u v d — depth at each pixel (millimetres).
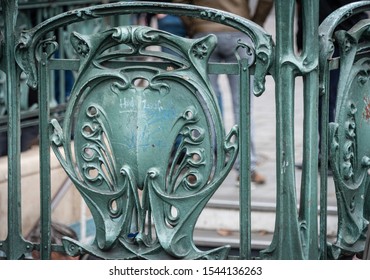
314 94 5285
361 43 5598
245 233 5406
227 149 5363
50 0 8305
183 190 5441
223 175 5383
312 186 5332
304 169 5340
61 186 7734
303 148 5332
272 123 10844
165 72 5387
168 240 5430
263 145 10141
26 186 7566
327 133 5395
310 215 5348
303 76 5285
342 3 8695
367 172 5715
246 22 5297
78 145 5547
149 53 5406
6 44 5617
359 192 5672
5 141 7859
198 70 5336
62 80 8422
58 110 8305
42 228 5645
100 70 5469
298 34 8039
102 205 5531
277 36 5273
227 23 5328
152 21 9414
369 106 5703
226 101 11195
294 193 5309
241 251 5410
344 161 5516
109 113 5477
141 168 5461
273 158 9773
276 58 5285
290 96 5277
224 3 8469
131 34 5395
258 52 5277
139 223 5488
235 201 8430
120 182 5492
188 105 5383
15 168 5684
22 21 8070
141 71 5434
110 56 5453
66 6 8508
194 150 5398
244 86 5324
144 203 5477
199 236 8281
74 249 5598
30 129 8031
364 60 5645
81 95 5516
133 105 5445
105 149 5508
